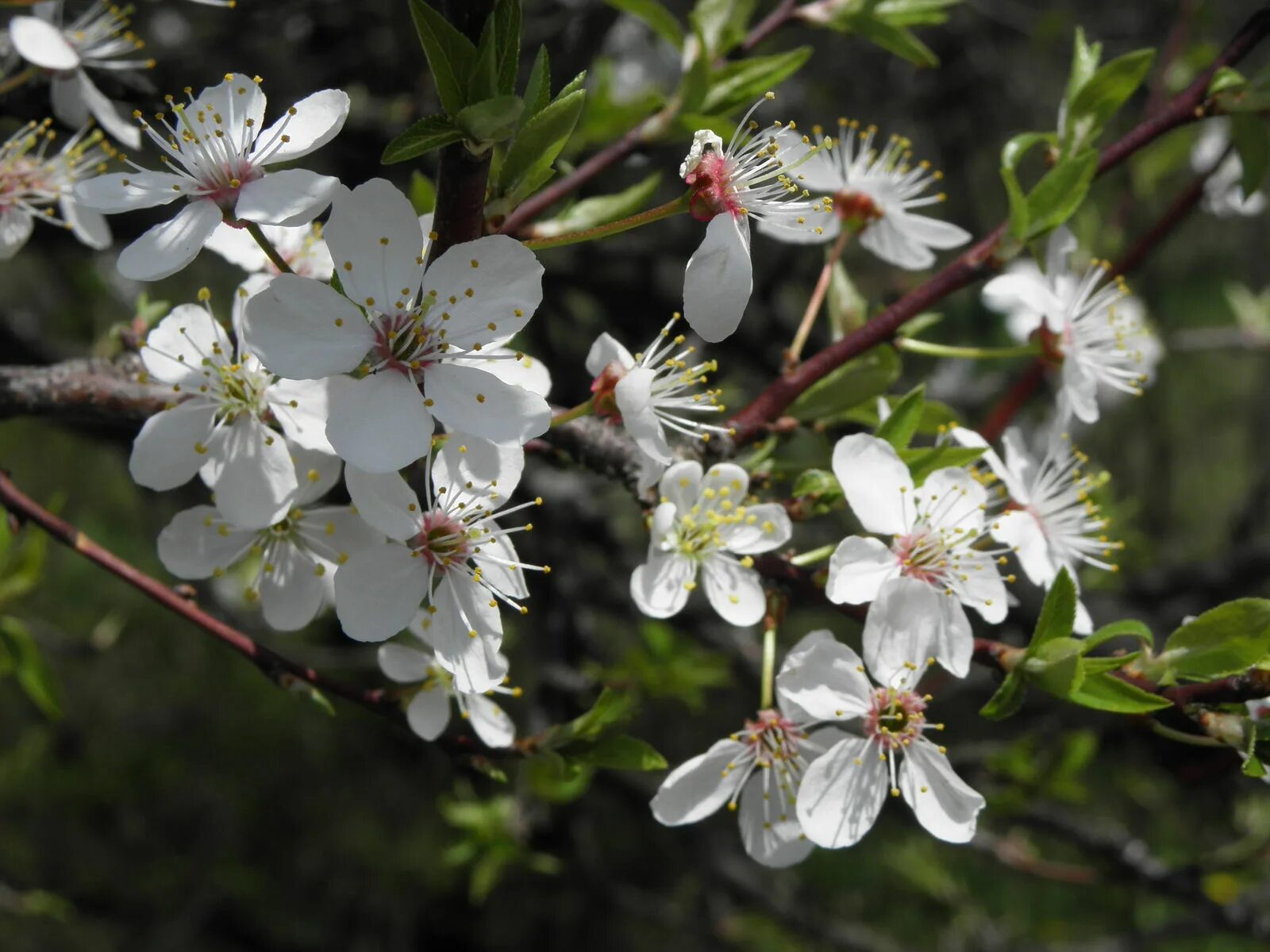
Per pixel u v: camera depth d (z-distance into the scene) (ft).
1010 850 1.24
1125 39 1.82
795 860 0.79
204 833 2.27
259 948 2.21
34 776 2.14
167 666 2.31
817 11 0.94
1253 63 1.83
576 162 1.10
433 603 0.75
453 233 0.73
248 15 1.20
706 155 0.75
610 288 1.41
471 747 0.81
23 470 2.28
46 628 1.22
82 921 2.14
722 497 0.80
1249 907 1.19
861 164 0.90
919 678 0.77
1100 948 1.47
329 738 2.28
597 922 2.14
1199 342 1.53
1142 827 1.83
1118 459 2.30
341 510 0.79
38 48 0.86
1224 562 1.44
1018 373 1.61
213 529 0.79
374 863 2.24
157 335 0.77
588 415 0.82
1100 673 0.77
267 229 0.83
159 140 0.75
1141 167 1.33
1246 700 0.77
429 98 1.14
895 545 0.79
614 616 1.50
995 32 1.92
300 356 0.72
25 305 1.76
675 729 1.94
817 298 0.87
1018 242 0.85
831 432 1.01
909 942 1.98
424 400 0.72
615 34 1.56
